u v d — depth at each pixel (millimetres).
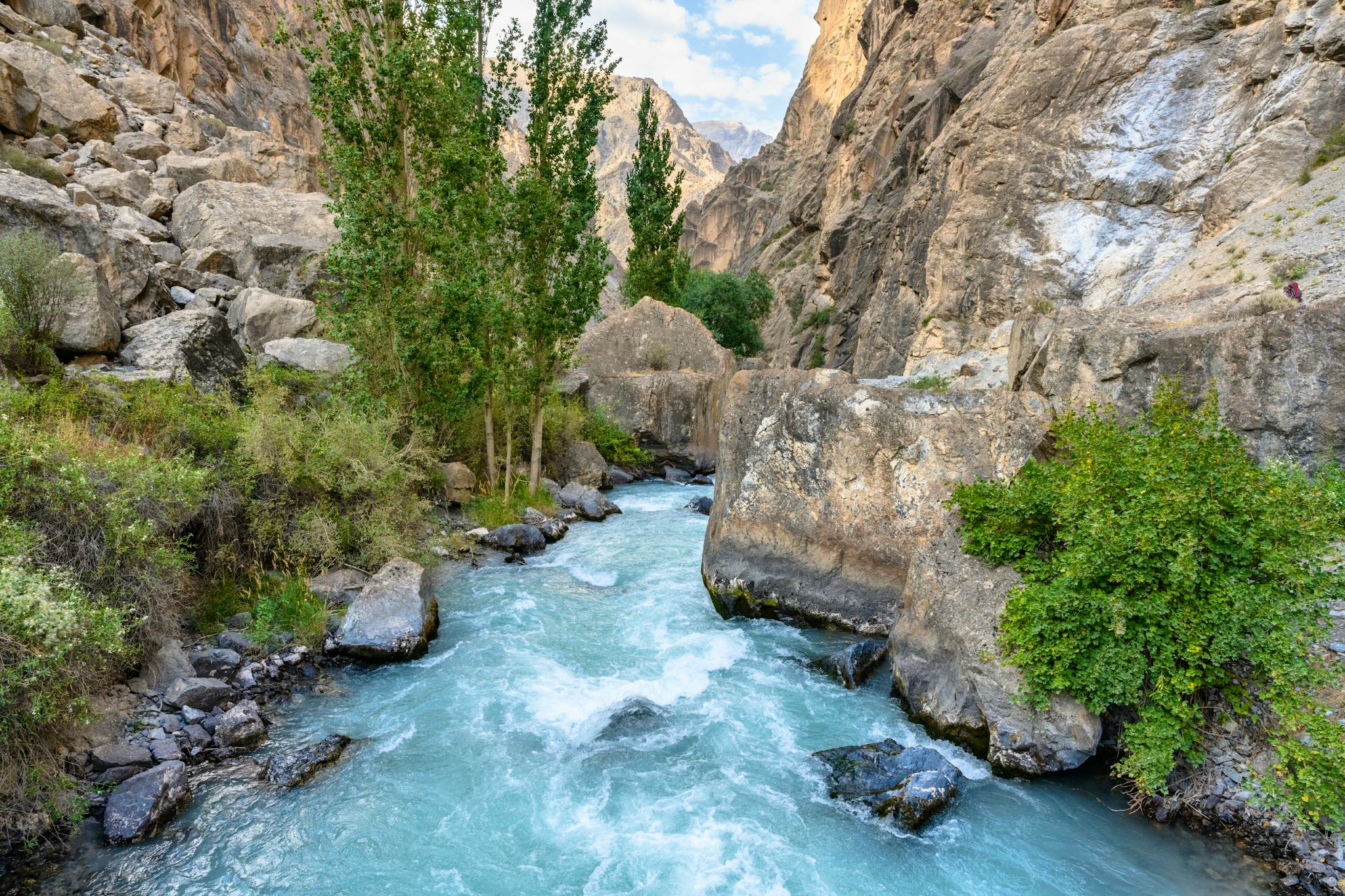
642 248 38281
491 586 11938
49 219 13297
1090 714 6586
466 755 7094
